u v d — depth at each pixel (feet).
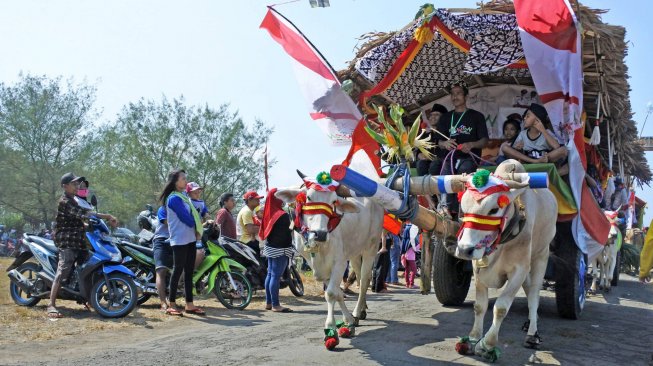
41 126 82.89
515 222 17.80
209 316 26.20
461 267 28.32
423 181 18.24
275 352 18.72
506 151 24.61
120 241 28.27
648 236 20.85
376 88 26.23
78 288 25.30
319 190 19.43
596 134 26.48
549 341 21.38
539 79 22.48
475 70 26.76
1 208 87.15
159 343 19.98
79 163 83.82
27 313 24.73
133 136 78.23
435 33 26.35
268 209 28.48
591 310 29.78
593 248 24.73
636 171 43.88
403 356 18.48
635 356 19.60
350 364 17.33
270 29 29.84
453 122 26.66
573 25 21.72
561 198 22.48
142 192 78.54
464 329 23.15
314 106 29.14
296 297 34.55
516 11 22.45
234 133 79.10
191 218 25.93
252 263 32.04
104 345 19.69
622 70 24.94
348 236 21.76
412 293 37.11
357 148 25.70
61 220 24.68
